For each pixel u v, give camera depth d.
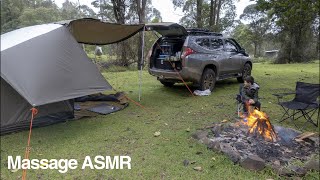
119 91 8.59
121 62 15.83
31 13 46.44
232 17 24.16
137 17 15.68
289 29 24.44
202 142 4.32
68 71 4.95
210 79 8.16
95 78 5.30
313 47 27.61
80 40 7.37
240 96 5.54
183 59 7.31
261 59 33.88
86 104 6.87
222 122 5.14
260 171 3.47
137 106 6.81
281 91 8.61
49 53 4.80
